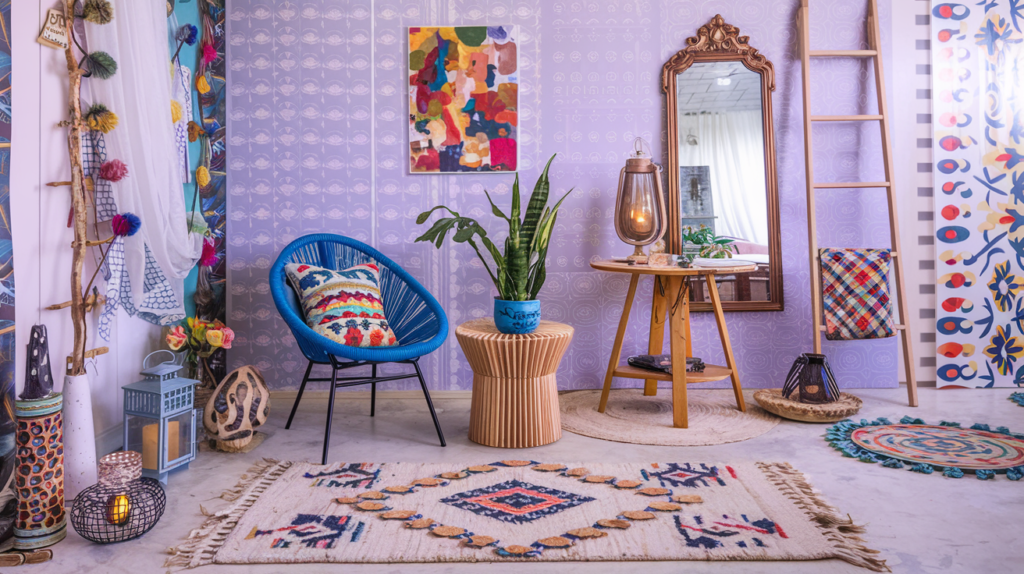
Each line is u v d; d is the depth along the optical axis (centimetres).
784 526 179
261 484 211
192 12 293
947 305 336
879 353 336
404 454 244
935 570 157
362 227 329
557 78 329
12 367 183
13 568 159
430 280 331
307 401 327
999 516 186
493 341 242
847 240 334
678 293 275
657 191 308
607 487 208
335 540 171
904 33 331
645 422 281
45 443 169
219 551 165
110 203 214
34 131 193
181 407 220
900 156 335
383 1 325
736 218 330
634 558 163
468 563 162
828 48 331
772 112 329
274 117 325
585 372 339
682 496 198
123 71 209
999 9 330
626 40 329
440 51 325
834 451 244
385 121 327
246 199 327
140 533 174
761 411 298
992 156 333
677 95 329
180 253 239
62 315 207
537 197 262
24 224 190
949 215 335
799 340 336
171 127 231
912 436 256
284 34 324
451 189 330
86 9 199
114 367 239
